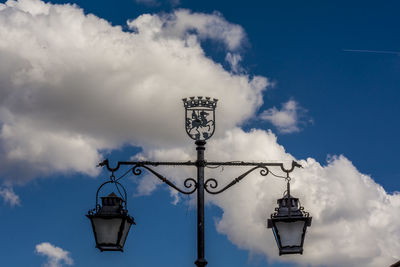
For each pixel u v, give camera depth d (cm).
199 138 1627
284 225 1570
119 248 1583
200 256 1570
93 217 1588
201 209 1588
